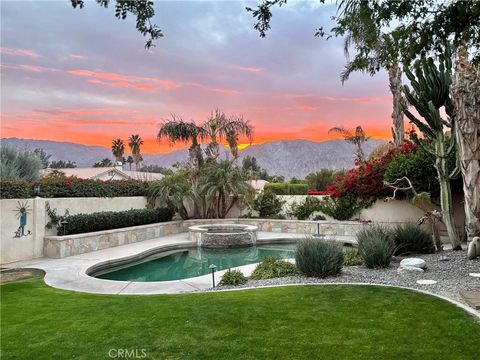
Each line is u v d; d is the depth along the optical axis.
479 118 7.42
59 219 10.15
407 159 12.00
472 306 4.43
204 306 4.79
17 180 9.60
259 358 3.14
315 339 3.54
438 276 6.23
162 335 3.74
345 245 11.98
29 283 6.80
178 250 12.28
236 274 6.90
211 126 17.86
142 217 13.50
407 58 4.00
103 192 12.71
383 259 7.14
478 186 7.44
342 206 14.65
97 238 10.70
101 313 4.61
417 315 4.17
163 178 15.80
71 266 8.33
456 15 3.54
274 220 15.52
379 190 13.33
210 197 15.91
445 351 3.19
